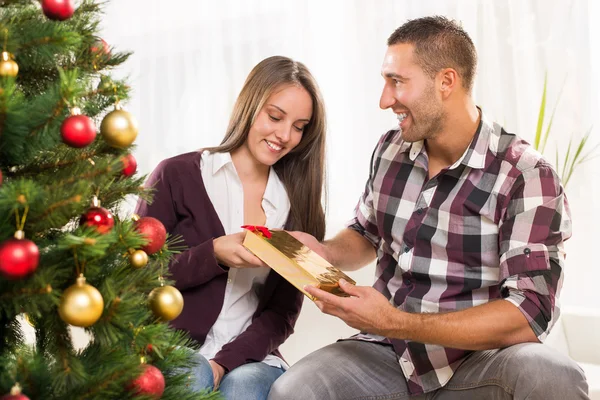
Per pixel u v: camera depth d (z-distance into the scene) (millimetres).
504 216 1618
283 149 1783
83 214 1071
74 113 1025
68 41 1020
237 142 1824
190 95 3068
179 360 1225
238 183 1840
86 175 1046
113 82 1130
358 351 1693
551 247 1563
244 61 2982
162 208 1783
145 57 3111
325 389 1580
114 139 1086
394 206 1770
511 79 2506
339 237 1881
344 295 1526
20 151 1027
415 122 1655
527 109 2504
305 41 2846
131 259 1123
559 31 2445
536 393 1416
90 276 1054
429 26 1650
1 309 1019
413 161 1767
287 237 1698
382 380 1661
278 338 1740
